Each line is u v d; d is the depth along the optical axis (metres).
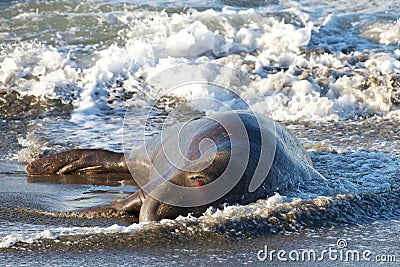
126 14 51.84
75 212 23.67
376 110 39.19
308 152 30.48
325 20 51.06
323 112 38.75
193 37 46.97
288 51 46.41
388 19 51.38
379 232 21.52
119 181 28.66
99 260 19.11
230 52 46.78
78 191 27.08
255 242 20.47
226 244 20.23
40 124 37.12
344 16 52.12
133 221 22.94
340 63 44.22
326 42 47.88
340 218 22.39
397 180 26.41
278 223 21.53
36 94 41.00
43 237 20.42
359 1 56.16
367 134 35.06
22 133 35.69
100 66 43.50
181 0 55.31
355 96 40.22
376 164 28.91
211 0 55.50
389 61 42.97
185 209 21.55
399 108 39.22
